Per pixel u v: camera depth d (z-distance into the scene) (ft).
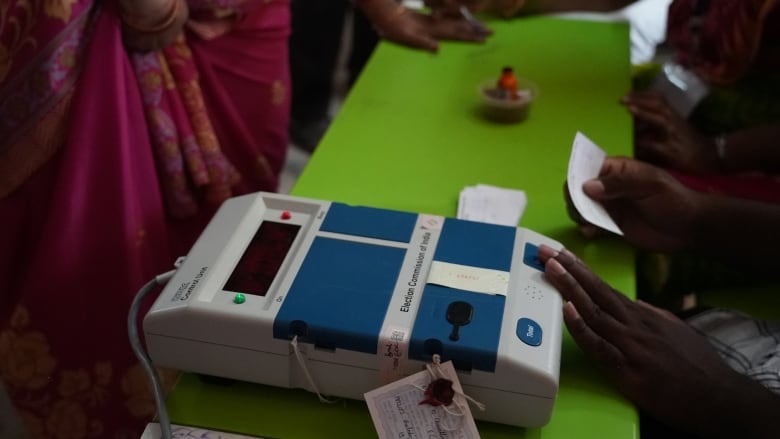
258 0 3.69
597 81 4.31
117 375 3.58
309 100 7.86
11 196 3.26
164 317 2.27
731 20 4.20
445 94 4.16
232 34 3.70
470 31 4.73
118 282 3.38
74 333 3.44
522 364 2.09
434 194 3.35
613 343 2.43
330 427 2.33
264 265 2.44
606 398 2.42
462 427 2.15
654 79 4.75
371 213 2.65
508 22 4.98
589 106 4.08
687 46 4.77
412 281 2.35
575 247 3.06
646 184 3.04
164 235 3.59
